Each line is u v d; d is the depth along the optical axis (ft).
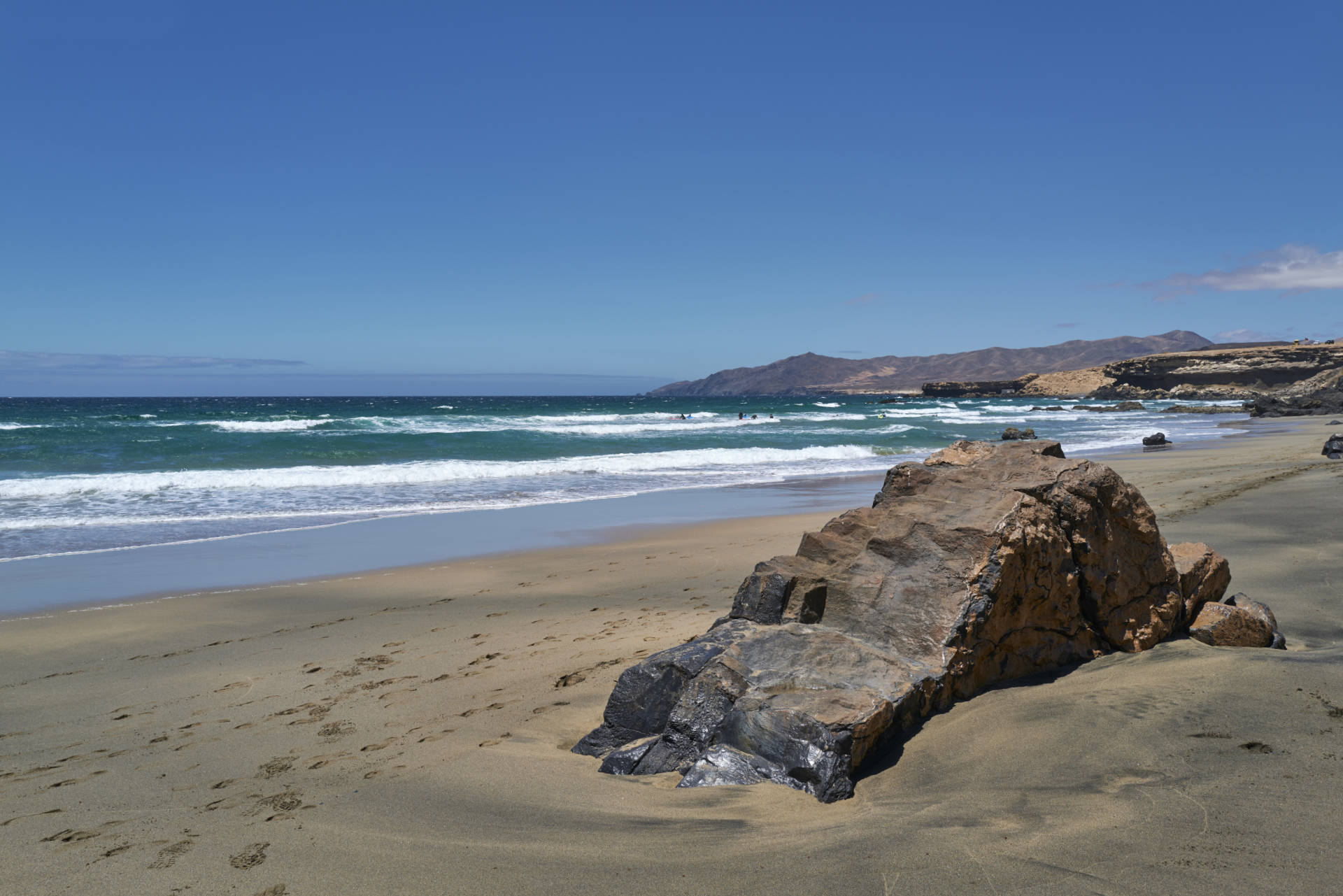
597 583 30.27
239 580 31.71
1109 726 12.63
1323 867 8.18
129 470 71.05
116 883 10.05
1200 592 18.75
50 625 25.38
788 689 13.58
